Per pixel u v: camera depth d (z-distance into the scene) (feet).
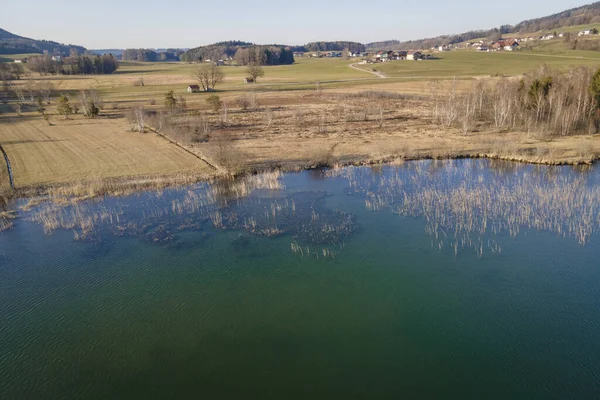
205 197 137.28
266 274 91.50
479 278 86.38
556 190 127.65
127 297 84.43
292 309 79.20
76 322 76.89
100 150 198.80
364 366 64.34
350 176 155.94
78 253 102.42
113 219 121.60
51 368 65.72
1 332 74.43
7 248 105.19
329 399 58.23
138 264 96.94
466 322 73.31
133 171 163.43
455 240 103.14
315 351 67.97
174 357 67.51
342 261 95.66
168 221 119.75
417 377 61.72
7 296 85.15
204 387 61.11
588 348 65.46
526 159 164.96
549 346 66.44
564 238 101.35
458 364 63.87
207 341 71.15
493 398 57.31
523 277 85.81
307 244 104.42
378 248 100.78
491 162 168.66
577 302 76.84
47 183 150.30
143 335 73.10
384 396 58.44
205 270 93.71
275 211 124.77
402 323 73.92
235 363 65.87
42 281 90.58
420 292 82.74
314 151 187.01
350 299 81.51
